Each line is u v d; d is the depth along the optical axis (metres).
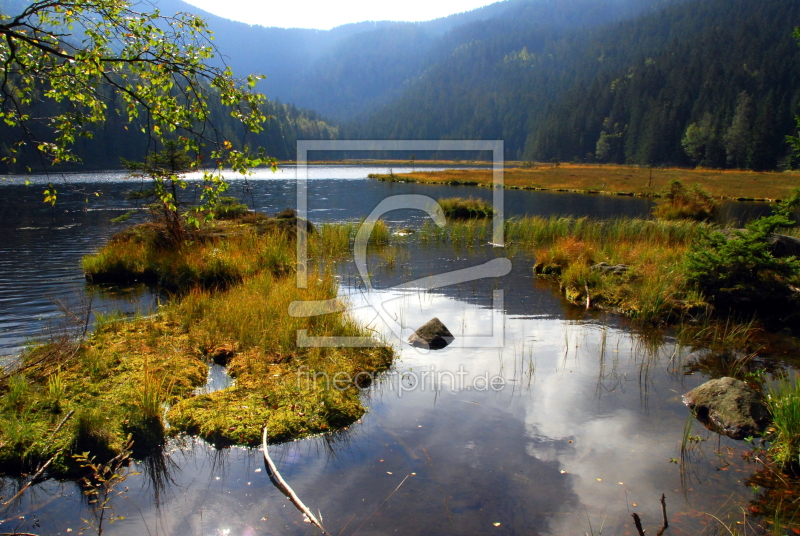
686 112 116.44
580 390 6.47
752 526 3.98
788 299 9.32
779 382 6.57
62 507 4.30
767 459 4.93
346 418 5.69
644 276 10.79
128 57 5.71
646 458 4.96
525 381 6.74
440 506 4.25
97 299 10.68
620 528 3.97
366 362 7.23
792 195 10.60
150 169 13.12
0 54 5.75
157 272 12.49
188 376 6.67
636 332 8.73
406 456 5.02
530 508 4.23
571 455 5.02
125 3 5.46
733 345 7.97
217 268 11.77
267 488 4.54
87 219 23.66
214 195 6.21
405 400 6.22
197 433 5.40
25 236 18.89
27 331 8.47
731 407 5.62
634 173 69.50
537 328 8.98
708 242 10.48
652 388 6.52
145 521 4.11
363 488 4.51
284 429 5.41
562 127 140.12
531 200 36.59
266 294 10.09
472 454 5.04
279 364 7.15
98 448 4.92
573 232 18.53
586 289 10.89
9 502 4.36
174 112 6.06
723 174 67.31
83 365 6.78
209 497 4.41
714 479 4.62
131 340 7.81
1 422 5.15
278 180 56.69
